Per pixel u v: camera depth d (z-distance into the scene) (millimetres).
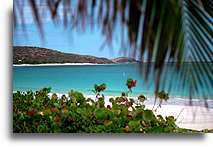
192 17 4441
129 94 5434
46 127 5453
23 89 5379
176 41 4262
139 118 5465
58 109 5441
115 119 5484
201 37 4527
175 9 4117
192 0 4379
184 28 4363
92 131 5500
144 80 5363
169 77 4945
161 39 4180
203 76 4922
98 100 5449
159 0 4066
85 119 5480
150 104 5434
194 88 5121
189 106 5379
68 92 5434
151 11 4078
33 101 5398
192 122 5434
